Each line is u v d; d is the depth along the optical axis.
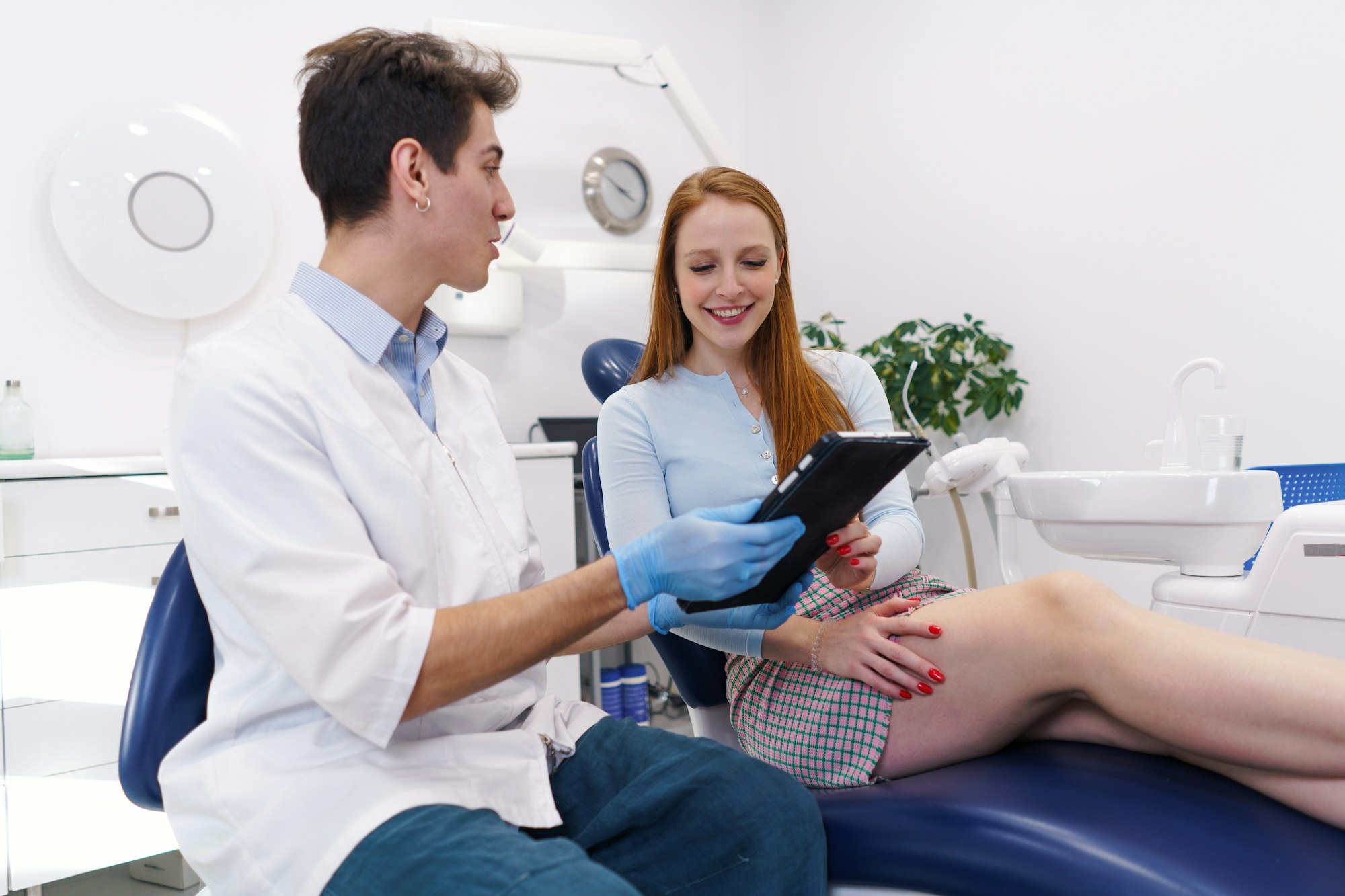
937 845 0.96
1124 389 2.60
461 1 3.07
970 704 1.08
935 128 3.09
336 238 0.99
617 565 0.87
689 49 3.57
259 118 2.73
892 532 1.25
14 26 2.38
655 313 1.35
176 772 0.87
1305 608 1.27
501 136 3.16
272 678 0.87
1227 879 0.82
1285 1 2.25
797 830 0.93
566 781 1.04
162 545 2.12
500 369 3.16
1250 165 2.32
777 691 1.22
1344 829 0.90
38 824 1.96
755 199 1.25
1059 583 1.04
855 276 3.40
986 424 2.98
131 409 2.54
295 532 0.83
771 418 1.31
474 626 0.81
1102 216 2.64
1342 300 2.17
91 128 2.42
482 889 0.72
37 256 2.41
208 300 2.58
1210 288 2.41
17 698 1.95
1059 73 2.73
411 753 0.88
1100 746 1.11
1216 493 1.32
